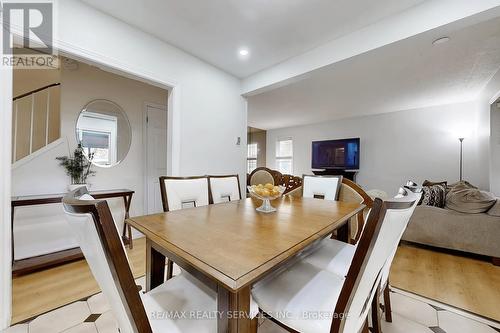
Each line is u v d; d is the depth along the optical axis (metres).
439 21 1.78
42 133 3.12
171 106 2.62
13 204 2.03
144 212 3.44
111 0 1.88
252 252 0.82
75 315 1.58
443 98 4.41
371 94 4.20
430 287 1.97
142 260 2.49
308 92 4.10
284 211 1.53
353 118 6.14
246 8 1.97
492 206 2.48
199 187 2.00
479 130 4.25
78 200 0.59
